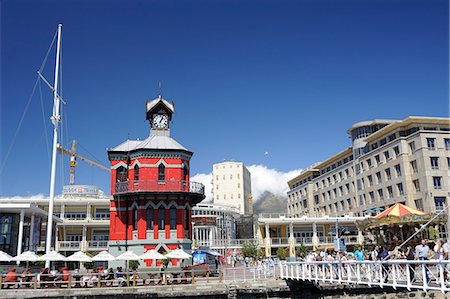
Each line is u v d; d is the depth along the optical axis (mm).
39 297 26625
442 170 61781
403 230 30234
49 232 33188
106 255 30203
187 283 29797
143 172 39688
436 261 16562
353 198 81938
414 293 28453
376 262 20172
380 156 72312
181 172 40406
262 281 29234
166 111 44219
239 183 146750
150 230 38500
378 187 72625
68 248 61750
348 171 84625
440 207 60344
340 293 29391
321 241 71812
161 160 40188
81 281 28000
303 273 26391
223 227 89062
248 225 102250
